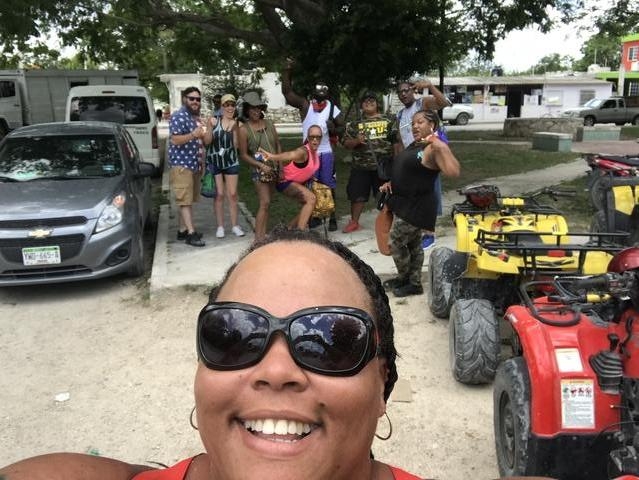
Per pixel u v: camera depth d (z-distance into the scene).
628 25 14.80
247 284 1.11
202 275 6.50
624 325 2.55
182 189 7.50
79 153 7.17
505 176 13.07
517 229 4.47
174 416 3.95
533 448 2.72
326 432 1.03
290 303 1.07
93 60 17.95
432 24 11.91
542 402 2.70
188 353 4.84
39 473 1.16
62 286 6.57
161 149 19.62
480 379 3.99
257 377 1.00
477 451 3.48
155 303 5.91
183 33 18.67
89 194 6.42
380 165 7.44
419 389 4.15
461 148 19.27
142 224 7.14
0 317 5.77
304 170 6.95
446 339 4.94
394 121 7.62
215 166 7.71
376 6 11.35
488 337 3.92
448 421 3.77
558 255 4.17
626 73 45.84
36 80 20.39
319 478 1.01
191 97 7.30
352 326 1.04
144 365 4.67
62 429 3.84
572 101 43.72
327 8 12.32
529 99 43.41
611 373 2.52
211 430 1.05
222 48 18.77
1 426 3.88
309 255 1.17
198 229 8.53
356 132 7.66
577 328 2.81
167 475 1.20
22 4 11.62
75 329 5.43
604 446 2.67
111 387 4.35
